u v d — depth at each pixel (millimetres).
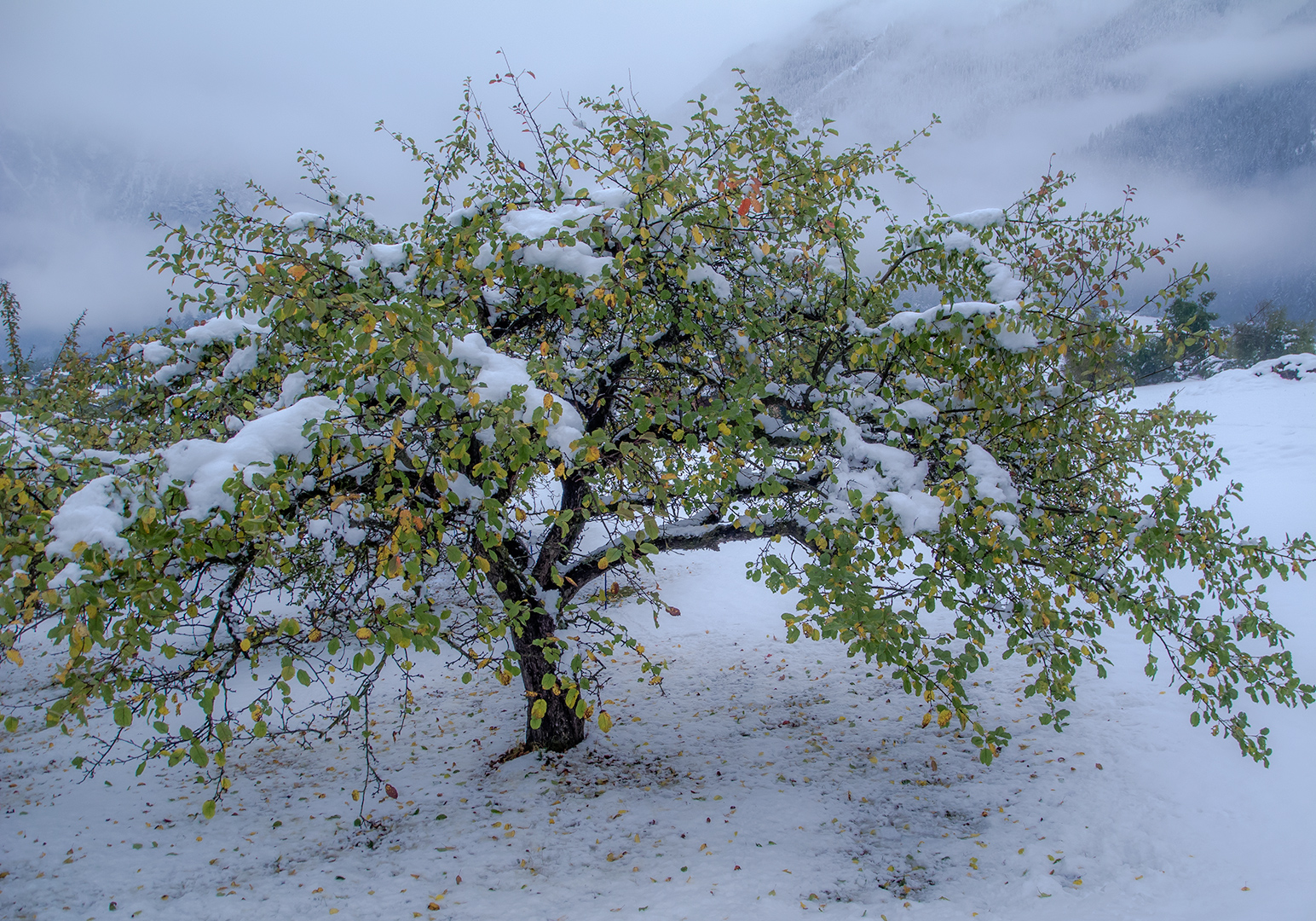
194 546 3174
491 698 10102
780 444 5320
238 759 8648
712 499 4391
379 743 8898
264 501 3158
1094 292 5188
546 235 4176
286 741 9117
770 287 5934
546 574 6754
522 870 5645
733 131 5020
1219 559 5363
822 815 6238
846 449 4598
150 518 3070
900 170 5836
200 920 5152
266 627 3797
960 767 6930
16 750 9117
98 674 3164
